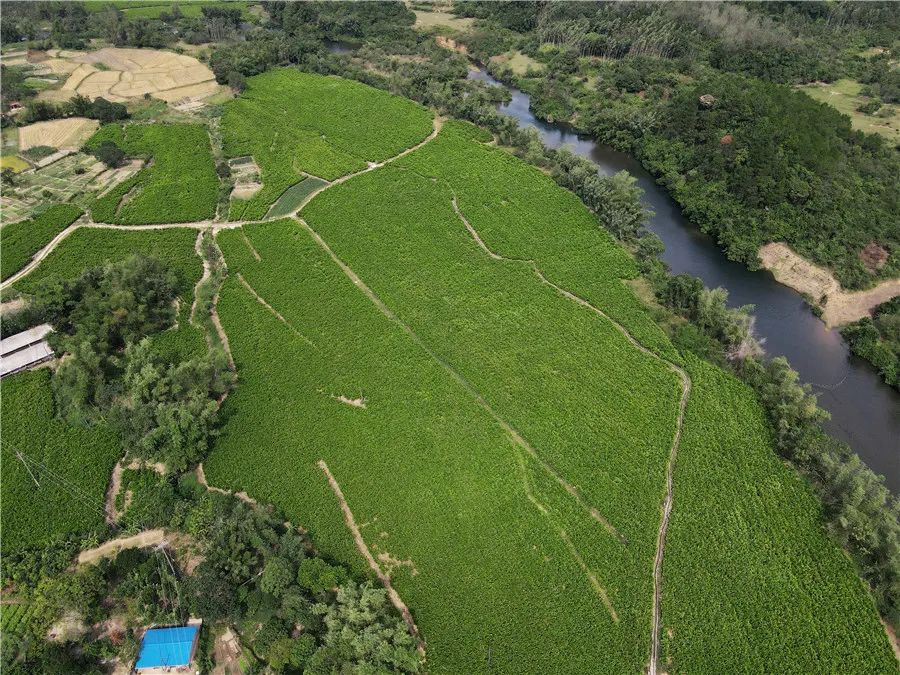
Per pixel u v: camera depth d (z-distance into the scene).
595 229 110.06
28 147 129.00
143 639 54.78
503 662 55.09
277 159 128.38
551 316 91.44
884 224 108.75
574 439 73.69
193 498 67.38
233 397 78.25
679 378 81.69
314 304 92.69
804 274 104.06
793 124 122.06
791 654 55.75
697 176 123.50
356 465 70.81
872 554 61.97
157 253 100.75
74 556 62.09
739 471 70.38
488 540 63.75
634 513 66.31
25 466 69.25
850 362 90.62
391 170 125.56
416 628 57.31
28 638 54.06
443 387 80.00
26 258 98.94
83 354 76.25
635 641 56.44
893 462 76.56
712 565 61.78
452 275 98.81
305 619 55.41
